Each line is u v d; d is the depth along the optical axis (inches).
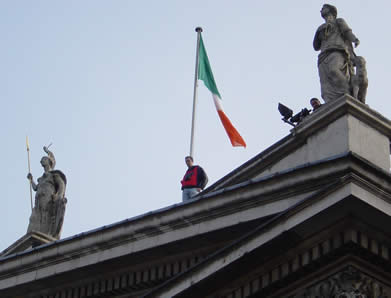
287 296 1048.2
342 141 1131.3
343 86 1194.0
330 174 1072.2
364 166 1015.6
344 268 1013.8
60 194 1536.7
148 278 1240.2
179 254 1215.6
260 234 1037.8
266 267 1053.2
